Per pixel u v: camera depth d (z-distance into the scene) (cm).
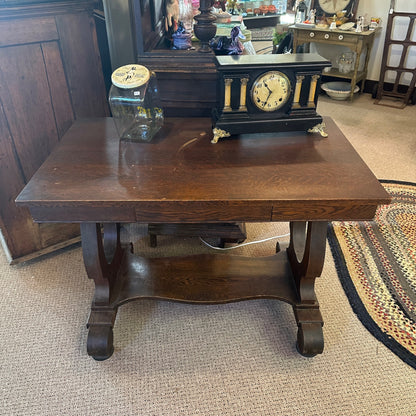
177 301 147
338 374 135
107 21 144
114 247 157
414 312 159
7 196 163
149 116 140
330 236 202
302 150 131
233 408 124
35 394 128
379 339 147
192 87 154
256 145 134
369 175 117
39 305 161
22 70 147
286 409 124
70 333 149
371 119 337
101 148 132
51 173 118
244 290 150
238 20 179
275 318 156
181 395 128
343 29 348
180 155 128
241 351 143
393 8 338
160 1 181
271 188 110
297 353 142
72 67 159
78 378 133
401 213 219
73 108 167
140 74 128
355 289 169
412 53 360
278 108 134
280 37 365
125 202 106
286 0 467
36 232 178
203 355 141
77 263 183
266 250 192
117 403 126
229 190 109
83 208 109
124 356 141
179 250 192
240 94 130
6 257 186
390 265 184
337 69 392
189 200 106
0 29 136
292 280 154
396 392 129
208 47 151
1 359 139
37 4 139
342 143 136
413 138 302
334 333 150
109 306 142
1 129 150
